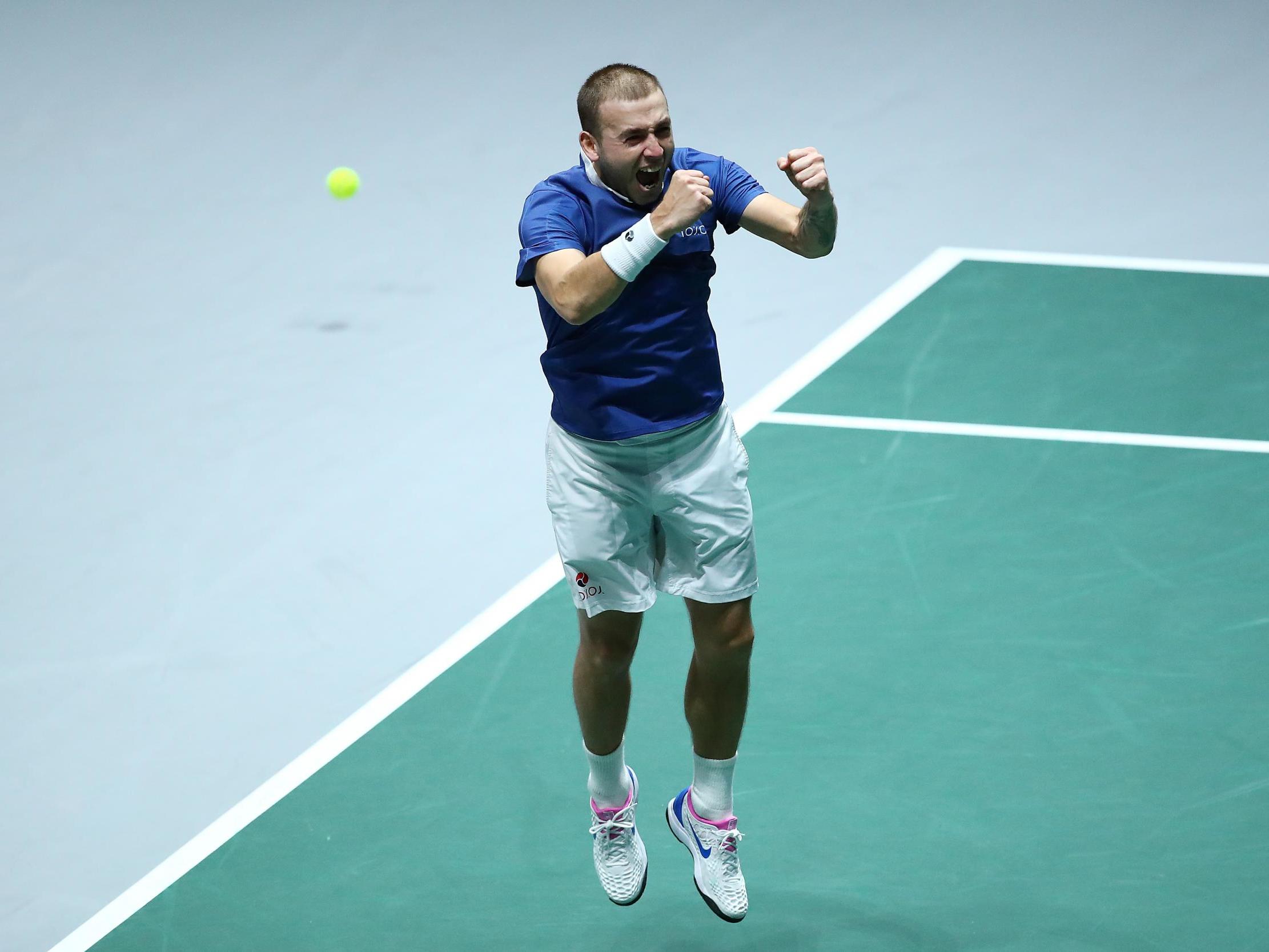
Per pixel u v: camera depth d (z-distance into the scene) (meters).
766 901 19.02
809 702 22.27
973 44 49.16
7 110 48.34
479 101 47.62
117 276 38.06
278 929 18.94
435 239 39.44
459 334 34.66
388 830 20.47
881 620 23.91
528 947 18.61
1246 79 45.50
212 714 22.88
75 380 33.22
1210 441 28.20
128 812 21.02
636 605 17.38
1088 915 18.50
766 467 28.19
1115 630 23.38
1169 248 36.16
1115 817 19.92
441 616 24.92
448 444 30.22
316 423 31.14
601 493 16.98
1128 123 43.34
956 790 20.53
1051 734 21.39
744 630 17.39
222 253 39.06
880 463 28.12
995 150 42.22
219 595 25.73
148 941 18.81
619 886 18.36
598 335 16.33
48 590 26.02
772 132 44.06
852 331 33.28
